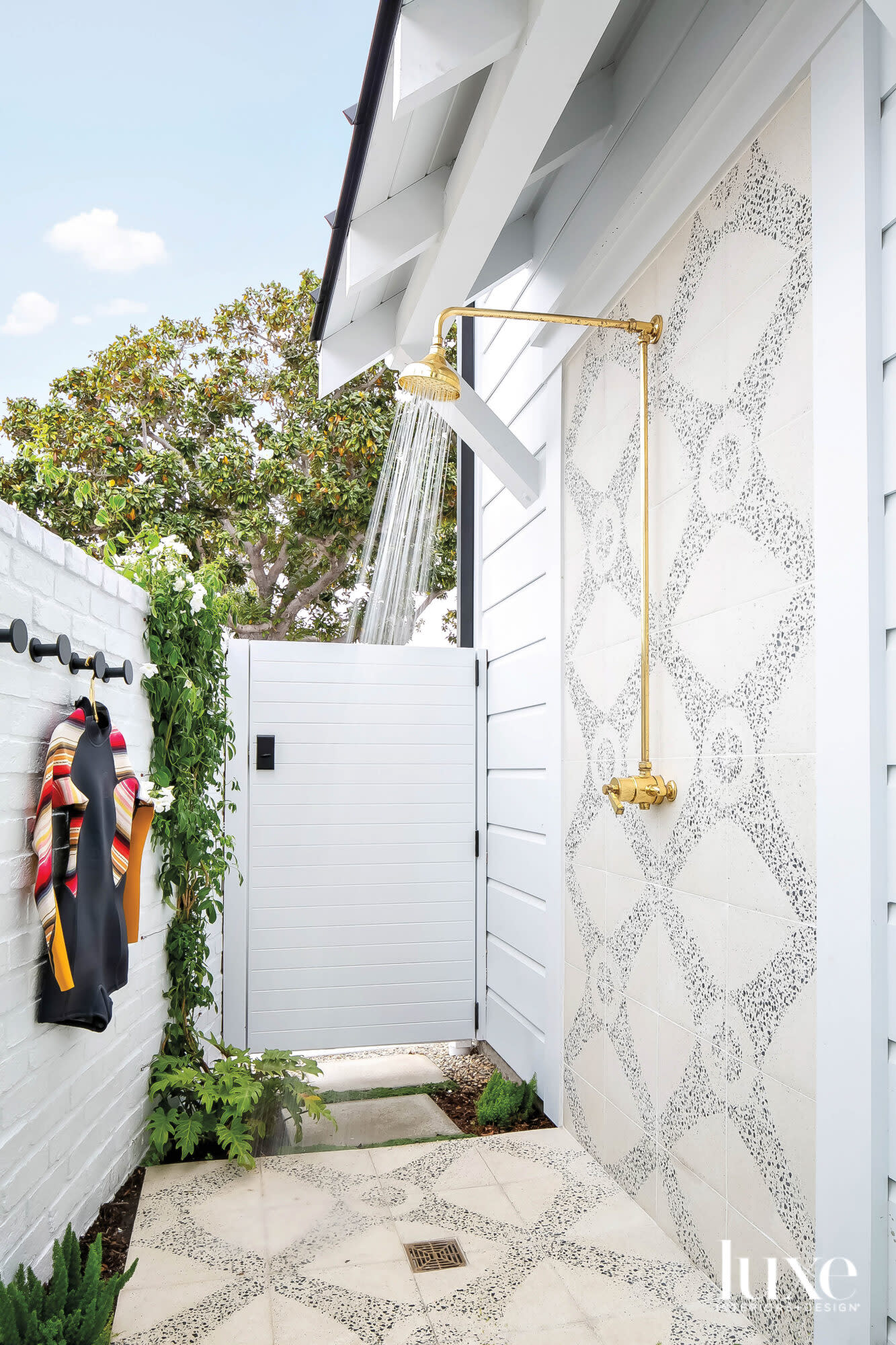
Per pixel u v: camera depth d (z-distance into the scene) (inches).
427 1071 160.6
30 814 77.4
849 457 64.4
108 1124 98.3
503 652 163.3
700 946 86.4
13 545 73.3
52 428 308.2
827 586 66.8
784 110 74.4
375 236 103.8
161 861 118.5
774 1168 73.2
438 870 169.2
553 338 132.1
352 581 320.2
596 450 116.7
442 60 72.9
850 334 64.5
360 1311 78.6
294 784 164.4
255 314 351.9
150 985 114.5
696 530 89.2
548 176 127.1
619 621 108.3
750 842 77.9
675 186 93.5
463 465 203.9
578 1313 78.3
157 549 122.3
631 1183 101.5
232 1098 110.1
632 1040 102.0
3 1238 71.1
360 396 317.7
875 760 61.8
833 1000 65.1
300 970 162.7
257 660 164.6
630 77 100.0
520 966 147.9
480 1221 95.7
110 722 93.4
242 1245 90.1
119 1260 87.0
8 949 72.4
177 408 334.6
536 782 140.5
